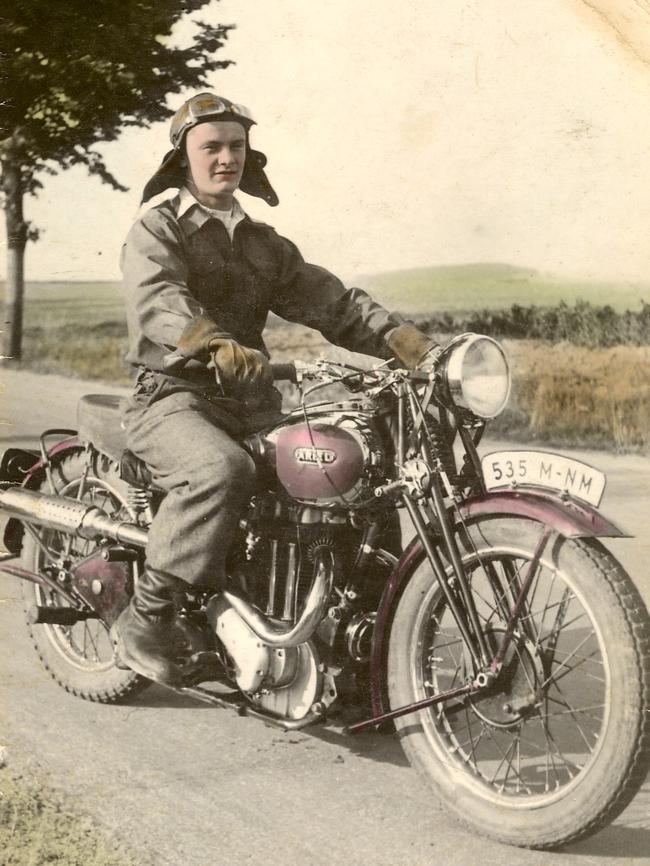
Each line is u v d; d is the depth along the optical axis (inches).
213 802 104.0
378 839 97.3
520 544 98.3
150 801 103.8
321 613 104.9
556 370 291.4
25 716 124.0
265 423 114.8
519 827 95.7
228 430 115.1
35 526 136.9
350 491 105.2
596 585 92.7
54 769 110.1
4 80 199.5
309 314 125.3
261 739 119.6
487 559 100.9
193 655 113.1
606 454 268.1
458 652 136.4
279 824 99.8
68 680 132.2
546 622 151.6
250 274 122.6
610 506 213.3
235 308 122.8
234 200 123.5
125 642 115.2
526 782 105.7
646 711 89.4
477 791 99.7
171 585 112.6
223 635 110.8
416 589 104.8
